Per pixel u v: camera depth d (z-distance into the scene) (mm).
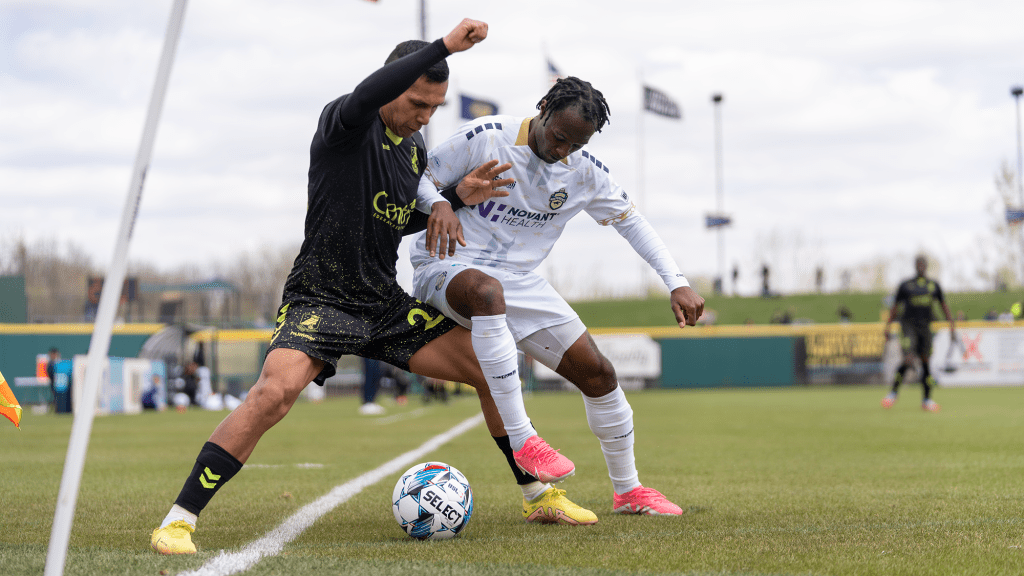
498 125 13250
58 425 47594
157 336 85750
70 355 93188
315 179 11930
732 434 32875
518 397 12641
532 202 13484
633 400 70688
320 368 11961
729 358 106312
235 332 98188
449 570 9336
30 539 11961
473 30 10648
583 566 9664
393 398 94688
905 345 48844
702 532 12070
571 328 13609
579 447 27844
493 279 12742
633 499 14133
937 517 13250
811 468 21062
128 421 50625
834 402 62594
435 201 12695
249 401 11328
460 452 26828
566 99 12250
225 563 9781
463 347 13203
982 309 150500
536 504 13438
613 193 14234
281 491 17594
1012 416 42406
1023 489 16609
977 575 9156
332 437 34094
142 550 10914
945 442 28062
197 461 11109
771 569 9453
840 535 11578
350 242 12023
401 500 11945
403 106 11836
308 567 9523
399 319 12961
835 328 105125
